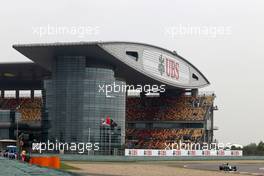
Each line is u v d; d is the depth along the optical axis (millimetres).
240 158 168875
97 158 126875
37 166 62219
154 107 195875
